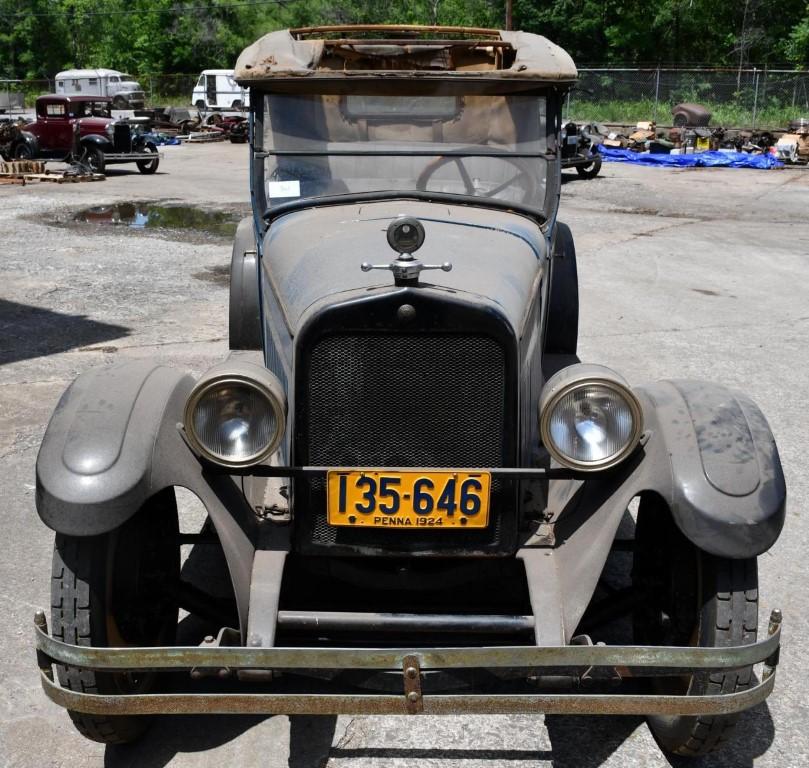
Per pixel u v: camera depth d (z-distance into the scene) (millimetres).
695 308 9461
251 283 5230
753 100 33812
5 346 7652
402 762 3166
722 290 10312
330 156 4207
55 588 2896
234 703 2688
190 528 4770
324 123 4180
